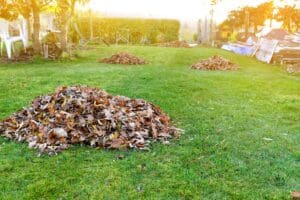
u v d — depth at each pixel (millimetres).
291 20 23391
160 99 7105
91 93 5453
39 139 4598
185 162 4137
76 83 8633
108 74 10047
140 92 7664
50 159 4160
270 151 4586
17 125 5059
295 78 11055
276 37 17469
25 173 3803
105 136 4648
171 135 5012
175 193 3436
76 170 3881
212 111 6410
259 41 18109
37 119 5043
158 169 3938
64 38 14195
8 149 4445
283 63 14836
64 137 4594
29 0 13297
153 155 4312
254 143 4852
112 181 3654
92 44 22094
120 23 25922
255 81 9930
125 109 5227
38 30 13789
